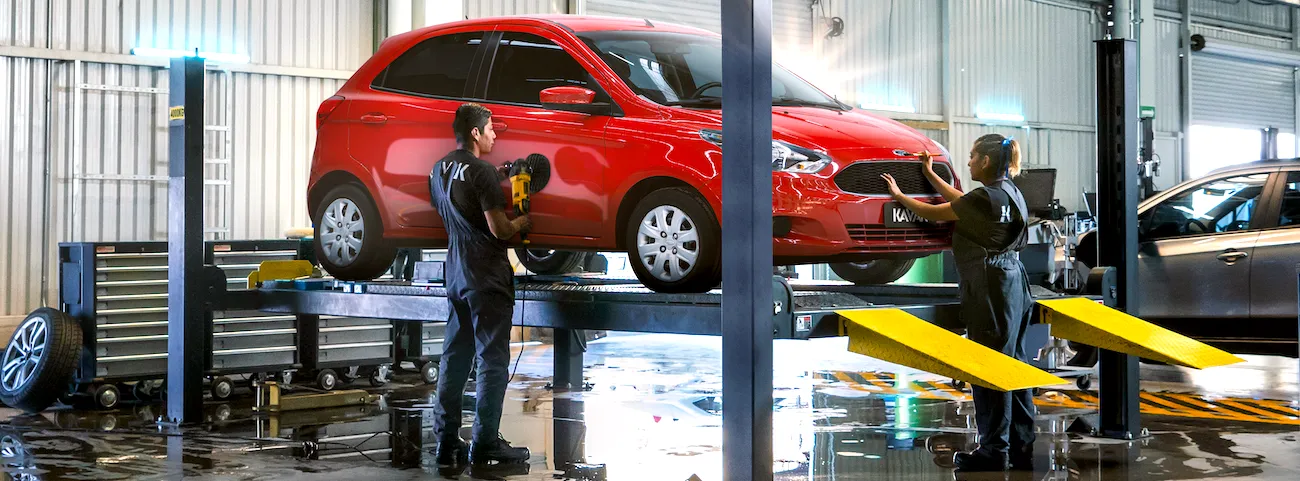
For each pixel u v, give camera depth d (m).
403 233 5.84
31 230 10.77
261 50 11.89
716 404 7.60
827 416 6.96
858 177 4.82
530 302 5.23
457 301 5.30
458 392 5.46
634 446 5.97
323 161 6.22
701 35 5.77
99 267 7.69
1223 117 21.20
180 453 5.82
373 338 8.69
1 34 10.58
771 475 4.02
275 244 8.51
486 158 5.43
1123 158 5.85
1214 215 7.94
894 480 5.03
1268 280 7.50
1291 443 5.87
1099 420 6.11
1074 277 8.28
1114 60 5.87
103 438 6.32
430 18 12.27
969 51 17.78
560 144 5.18
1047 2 18.73
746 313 3.98
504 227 4.96
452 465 5.42
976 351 4.26
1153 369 9.44
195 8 11.52
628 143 4.94
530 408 7.43
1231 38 21.09
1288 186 7.58
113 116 11.17
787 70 6.00
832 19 16.03
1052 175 8.52
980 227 4.88
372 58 6.22
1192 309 7.88
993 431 5.19
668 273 4.79
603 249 5.11
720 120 4.75
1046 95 18.83
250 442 6.16
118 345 7.75
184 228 6.63
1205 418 6.72
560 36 5.41
